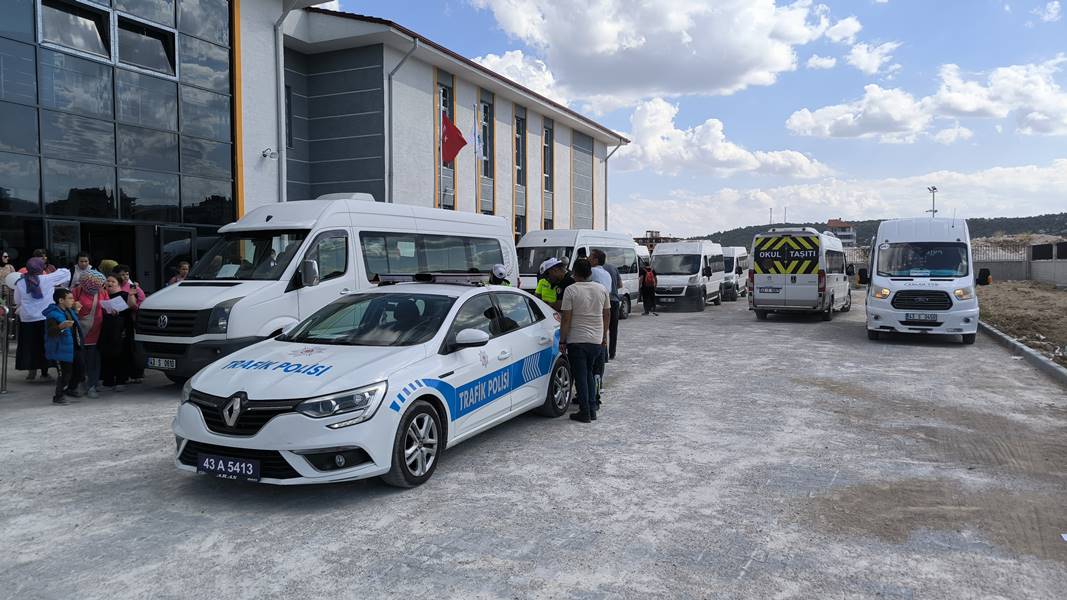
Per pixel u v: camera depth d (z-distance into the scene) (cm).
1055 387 887
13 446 621
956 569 368
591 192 3606
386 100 2069
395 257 1074
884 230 1462
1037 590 344
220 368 521
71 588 351
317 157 2145
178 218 1484
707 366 1066
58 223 1263
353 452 462
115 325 876
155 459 580
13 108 1195
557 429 677
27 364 948
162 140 1446
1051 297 2364
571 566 373
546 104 2892
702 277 2259
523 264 1811
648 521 438
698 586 350
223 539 412
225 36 1580
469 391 566
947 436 646
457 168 2425
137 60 1399
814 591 344
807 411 754
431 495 488
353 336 577
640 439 639
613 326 1084
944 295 1307
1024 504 465
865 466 553
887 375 980
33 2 1222
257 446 452
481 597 339
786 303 1827
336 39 1992
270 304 868
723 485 508
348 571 368
